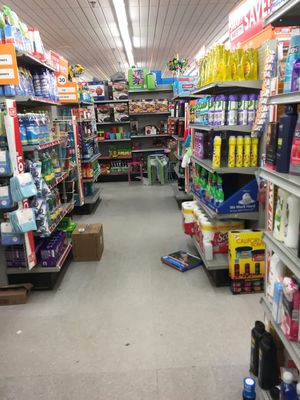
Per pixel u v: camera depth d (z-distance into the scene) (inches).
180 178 255.9
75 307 113.4
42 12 315.3
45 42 430.3
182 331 97.8
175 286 125.5
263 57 107.7
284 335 59.9
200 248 135.7
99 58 565.3
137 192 299.3
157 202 258.2
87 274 138.3
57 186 166.2
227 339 93.5
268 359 66.8
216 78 112.7
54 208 137.1
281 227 64.3
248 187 117.8
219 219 126.3
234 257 114.3
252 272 116.0
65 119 208.5
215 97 117.4
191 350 89.4
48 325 103.5
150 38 441.7
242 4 128.6
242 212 120.0
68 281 132.6
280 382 68.8
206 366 83.4
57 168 146.1
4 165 103.5
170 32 410.6
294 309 56.1
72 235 149.0
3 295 116.3
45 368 85.1
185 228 159.2
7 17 108.8
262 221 119.8
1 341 96.7
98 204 261.3
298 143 54.4
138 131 357.1
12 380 81.6
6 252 120.4
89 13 322.0
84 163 237.5
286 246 61.7
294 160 55.7
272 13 60.3
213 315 105.4
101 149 363.9
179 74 291.3
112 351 90.3
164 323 102.1
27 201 111.3
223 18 354.0
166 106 335.9
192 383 78.2
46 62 137.5
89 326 102.1
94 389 77.7
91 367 84.7
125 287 126.2
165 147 358.0
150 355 88.1
